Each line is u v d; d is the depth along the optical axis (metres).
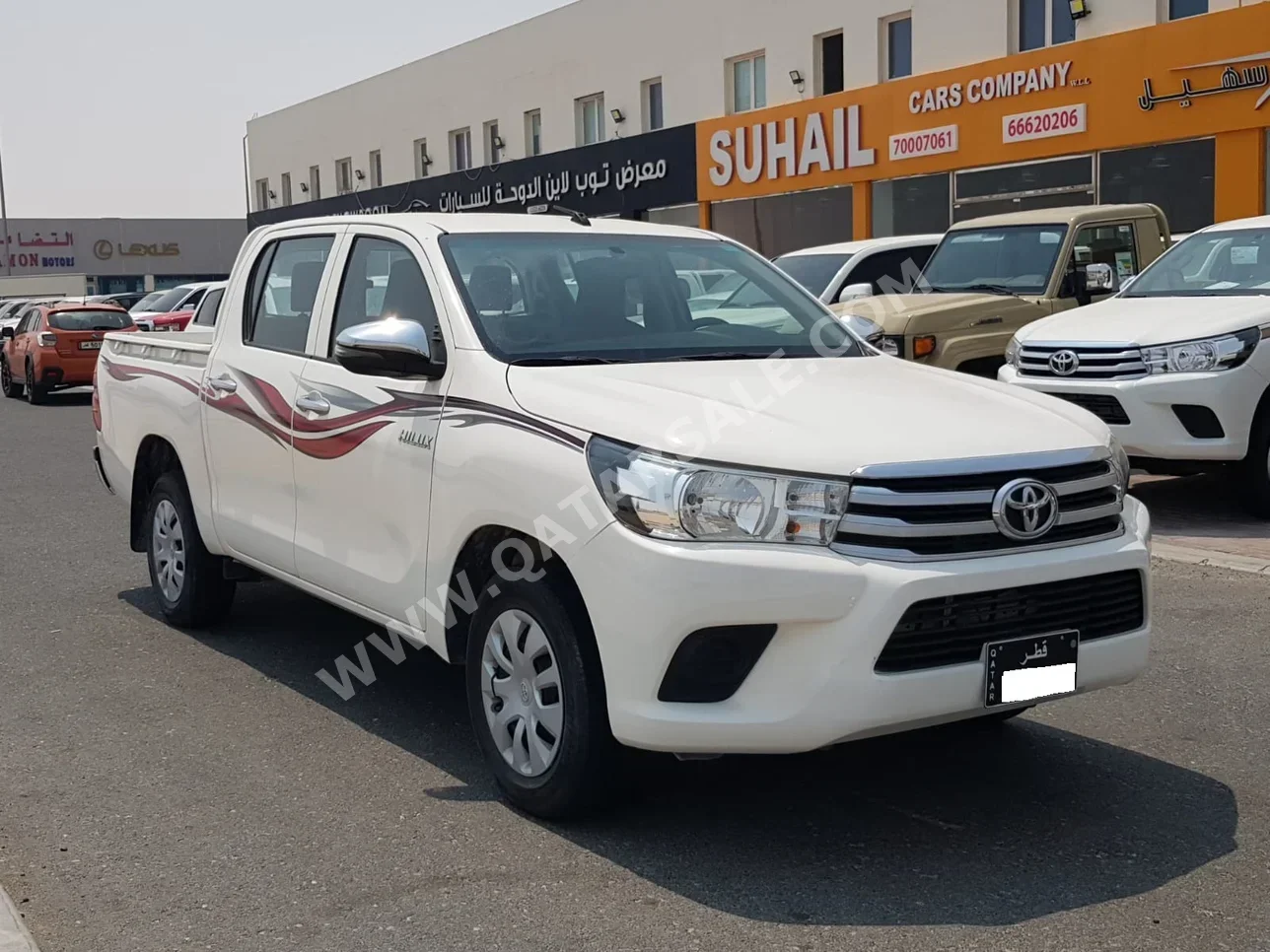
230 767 4.86
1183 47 17.89
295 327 5.71
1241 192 17.55
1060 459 3.93
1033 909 3.64
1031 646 3.84
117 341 7.41
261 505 5.74
